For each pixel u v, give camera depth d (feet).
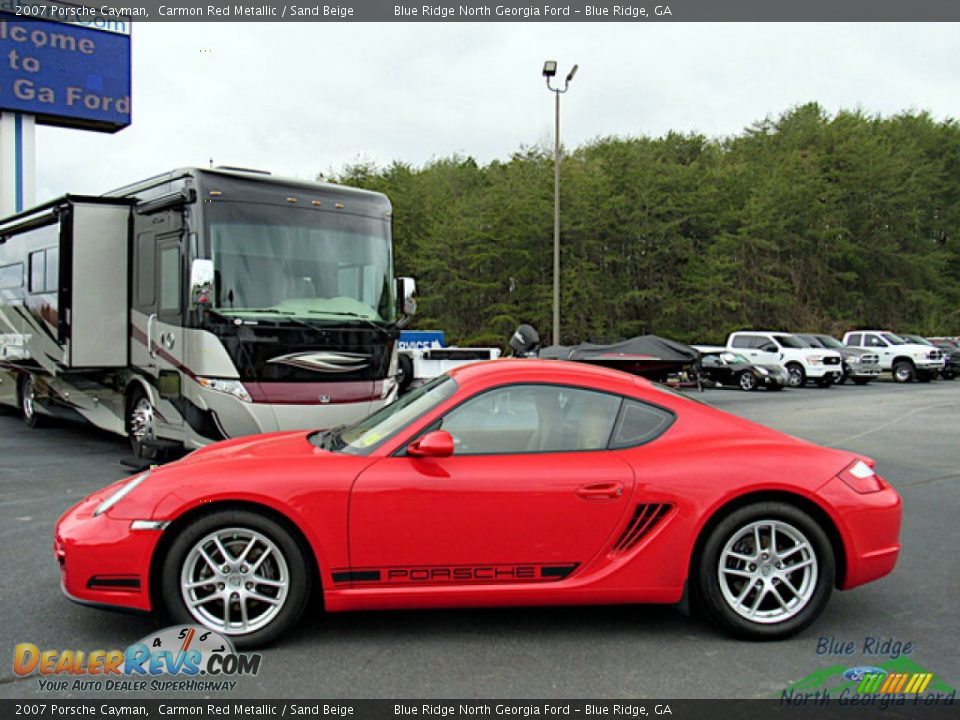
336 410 28.09
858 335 111.86
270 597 13.03
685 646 13.37
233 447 15.35
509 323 145.18
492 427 13.76
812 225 170.60
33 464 30.81
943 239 197.98
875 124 204.03
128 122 73.46
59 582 16.46
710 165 176.35
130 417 31.89
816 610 13.55
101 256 30.40
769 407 64.49
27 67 68.64
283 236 28.55
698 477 13.32
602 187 147.43
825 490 13.51
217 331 26.35
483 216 150.00
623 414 14.05
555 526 13.12
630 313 149.79
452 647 13.21
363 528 12.85
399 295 30.96
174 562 12.74
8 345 39.55
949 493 26.96
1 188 68.69
